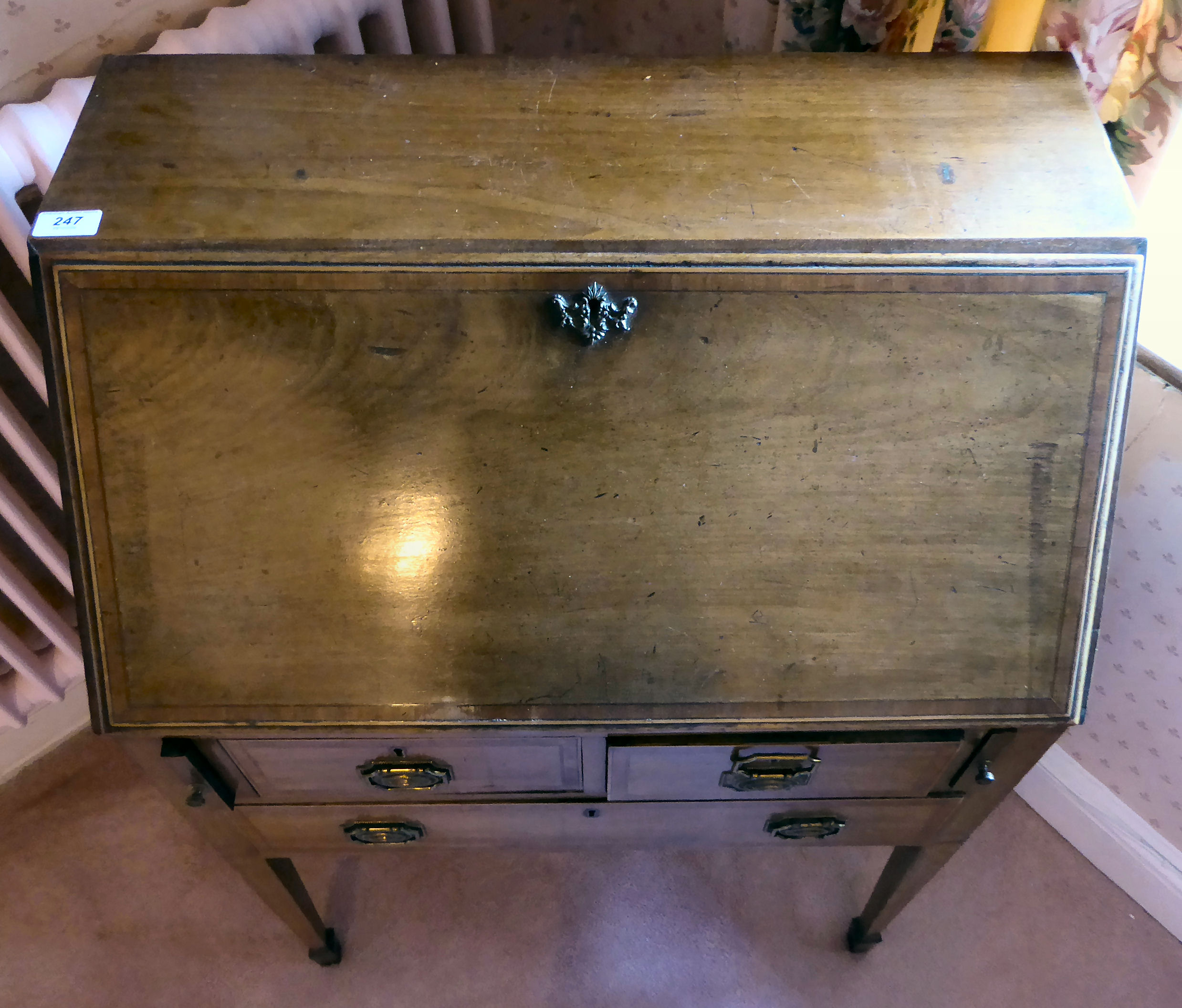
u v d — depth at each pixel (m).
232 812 0.88
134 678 0.73
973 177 0.71
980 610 0.73
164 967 1.28
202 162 0.72
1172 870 1.27
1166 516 1.05
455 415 0.70
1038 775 1.39
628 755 0.79
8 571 1.08
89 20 0.96
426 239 0.67
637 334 0.69
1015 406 0.70
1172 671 1.15
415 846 0.97
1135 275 0.67
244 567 0.72
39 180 0.89
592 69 0.80
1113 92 0.92
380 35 1.15
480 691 0.73
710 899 1.34
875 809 0.90
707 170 0.72
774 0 1.07
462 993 1.26
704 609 0.72
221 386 0.70
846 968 1.28
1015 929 1.31
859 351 0.69
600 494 0.71
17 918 1.32
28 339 0.96
